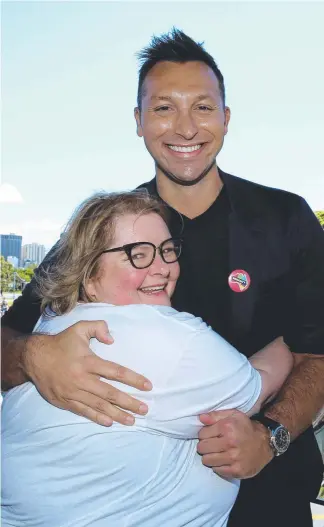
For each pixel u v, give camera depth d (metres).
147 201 1.46
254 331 1.96
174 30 1.97
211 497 1.34
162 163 1.98
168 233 1.45
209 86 1.92
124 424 1.22
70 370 1.26
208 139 1.93
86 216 1.43
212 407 1.29
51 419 1.28
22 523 1.29
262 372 1.64
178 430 1.27
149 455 1.24
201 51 1.95
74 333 1.30
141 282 1.39
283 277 1.98
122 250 1.37
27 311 1.89
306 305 1.99
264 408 1.67
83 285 1.43
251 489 1.90
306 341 1.97
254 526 1.90
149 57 1.97
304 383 1.80
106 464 1.22
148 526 1.23
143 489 1.24
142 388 1.22
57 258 1.49
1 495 1.33
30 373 1.33
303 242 1.98
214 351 1.29
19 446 1.30
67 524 1.22
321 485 2.05
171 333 1.28
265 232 1.97
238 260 1.96
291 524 1.95
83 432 1.24
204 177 1.98
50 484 1.24
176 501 1.27
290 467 1.95
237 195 2.03
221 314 1.95
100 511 1.21
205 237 1.98
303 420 1.69
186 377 1.26
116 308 1.34
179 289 1.96
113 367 1.24
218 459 1.30
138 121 2.10
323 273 1.99
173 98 1.90
